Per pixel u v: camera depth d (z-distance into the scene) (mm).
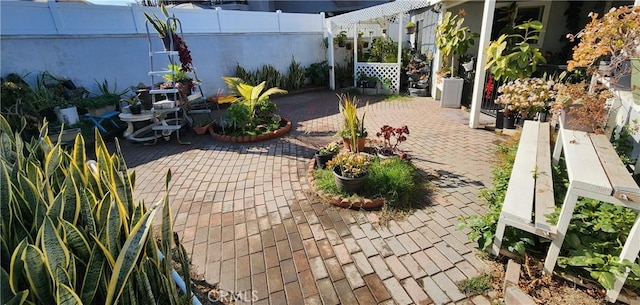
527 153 2871
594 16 2629
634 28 2312
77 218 1253
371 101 8258
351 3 13578
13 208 1160
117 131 5855
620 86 3240
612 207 2180
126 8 6730
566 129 2701
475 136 4953
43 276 999
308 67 10562
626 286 1799
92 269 1066
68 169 1448
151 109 5375
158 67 7387
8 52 5395
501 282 2000
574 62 2721
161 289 1338
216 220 2861
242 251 2422
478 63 5105
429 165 3873
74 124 5395
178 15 7574
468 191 3199
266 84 9258
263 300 1966
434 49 8445
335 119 6586
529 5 7504
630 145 3221
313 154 4527
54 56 5898
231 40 8656
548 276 1902
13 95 5152
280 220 2818
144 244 1192
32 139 1872
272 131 5406
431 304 1886
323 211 2932
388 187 3064
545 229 1832
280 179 3688
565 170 3125
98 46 6418
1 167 1115
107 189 1475
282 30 9672
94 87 6449
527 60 4598
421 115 6441
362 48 11047
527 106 4641
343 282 2078
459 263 2193
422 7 8133
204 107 7758
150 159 4578
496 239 2064
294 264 2262
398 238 2500
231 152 4754
